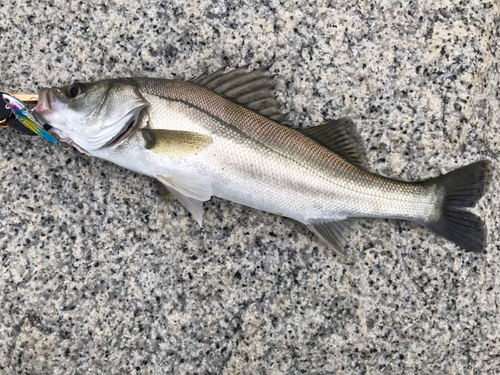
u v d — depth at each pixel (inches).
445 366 21.9
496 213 22.2
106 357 21.3
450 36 22.0
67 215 21.4
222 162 19.5
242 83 20.4
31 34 21.6
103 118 19.3
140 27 21.8
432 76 22.0
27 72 21.5
